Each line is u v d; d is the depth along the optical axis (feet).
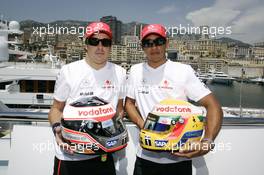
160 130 6.18
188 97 6.89
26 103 36.35
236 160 8.41
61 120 6.38
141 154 6.73
